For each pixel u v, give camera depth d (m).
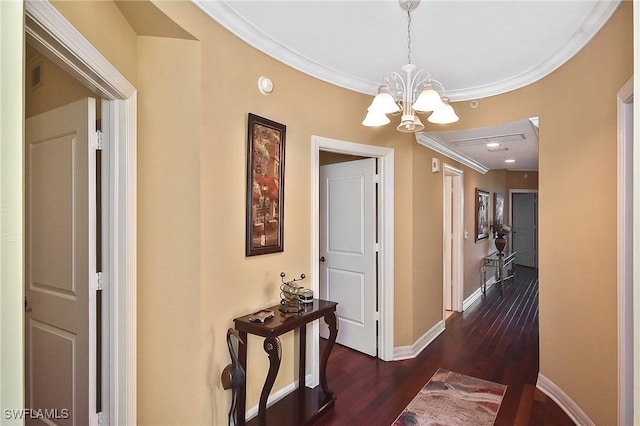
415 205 3.52
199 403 1.89
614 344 1.91
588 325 2.16
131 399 1.77
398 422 2.32
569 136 2.36
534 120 2.90
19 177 0.64
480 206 6.09
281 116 2.48
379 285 3.36
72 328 1.76
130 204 1.75
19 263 0.63
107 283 1.75
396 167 3.37
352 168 3.54
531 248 8.78
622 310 1.80
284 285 2.39
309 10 1.98
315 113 2.75
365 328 3.46
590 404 2.13
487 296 5.94
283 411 2.36
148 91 1.88
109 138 1.74
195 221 1.89
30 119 2.00
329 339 2.49
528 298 5.77
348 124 2.98
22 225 0.64
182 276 1.90
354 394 2.69
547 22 2.07
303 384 2.62
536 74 2.72
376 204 3.38
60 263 1.82
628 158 1.78
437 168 3.98
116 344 1.74
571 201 2.34
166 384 1.90
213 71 1.98
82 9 1.34
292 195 2.59
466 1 1.87
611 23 1.91
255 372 2.34
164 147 1.90
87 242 1.69
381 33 2.22
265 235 2.34
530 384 2.83
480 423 2.31
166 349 1.90
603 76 1.99
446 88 3.09
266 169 2.33
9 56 0.63
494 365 3.21
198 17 1.88
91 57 1.35
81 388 1.71
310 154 2.73
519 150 4.41
